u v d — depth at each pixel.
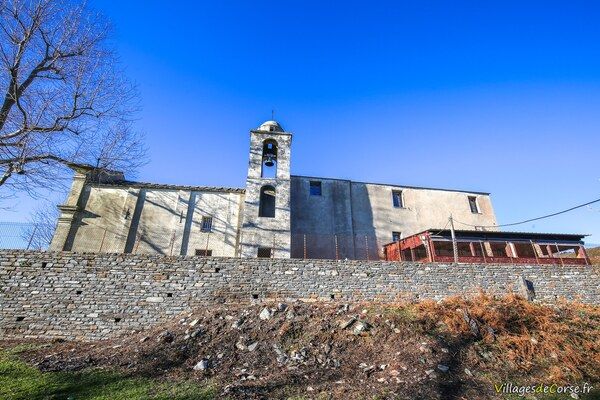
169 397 7.03
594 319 12.84
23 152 10.74
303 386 7.70
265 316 11.53
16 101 10.91
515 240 20.42
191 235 19.69
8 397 6.92
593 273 16.75
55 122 11.63
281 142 22.34
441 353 9.32
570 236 20.84
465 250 22.38
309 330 10.62
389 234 23.66
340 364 9.02
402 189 25.88
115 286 13.00
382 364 8.92
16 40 11.25
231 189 21.17
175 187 20.86
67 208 18.91
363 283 14.56
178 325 11.59
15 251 13.02
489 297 14.41
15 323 12.00
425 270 15.30
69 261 13.14
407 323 10.84
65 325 12.17
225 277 13.80
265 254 19.11
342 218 23.31
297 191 23.62
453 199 26.45
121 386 7.58
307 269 14.48
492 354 9.66
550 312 12.51
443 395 7.48
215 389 7.45
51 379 7.90
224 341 10.12
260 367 8.88
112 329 12.32
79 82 11.91
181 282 13.45
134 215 19.69
